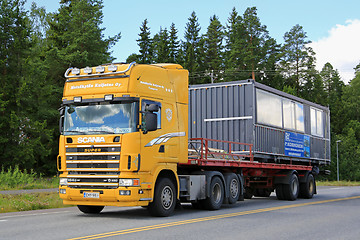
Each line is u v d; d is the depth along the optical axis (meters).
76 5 47.94
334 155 93.12
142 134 11.71
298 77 90.81
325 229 10.15
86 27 45.62
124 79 11.82
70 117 12.22
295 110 21.88
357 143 97.69
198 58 94.62
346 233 9.55
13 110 36.88
